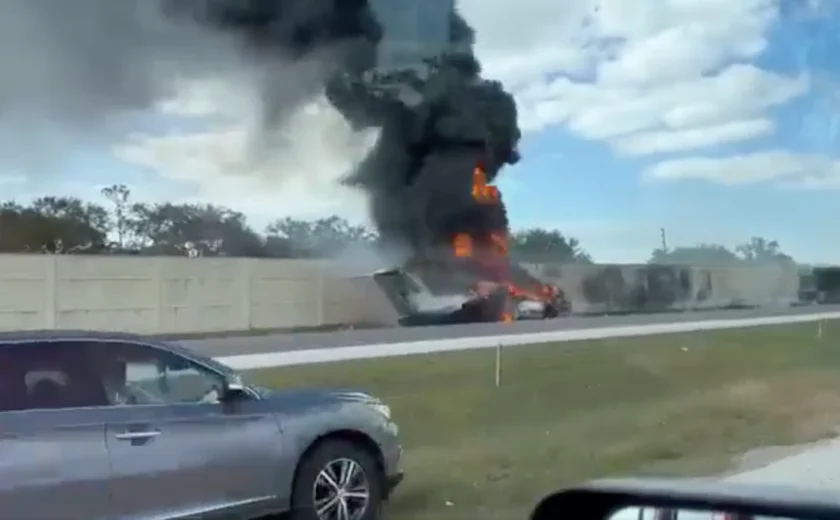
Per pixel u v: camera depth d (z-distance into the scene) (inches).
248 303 1234.0
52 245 1416.1
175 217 1462.8
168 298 1183.6
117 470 231.3
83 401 232.8
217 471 247.4
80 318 1121.4
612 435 429.1
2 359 226.5
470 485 334.3
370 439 281.3
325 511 269.1
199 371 256.5
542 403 519.2
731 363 689.0
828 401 532.1
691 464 364.2
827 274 1537.9
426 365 666.8
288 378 595.2
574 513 126.3
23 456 219.0
